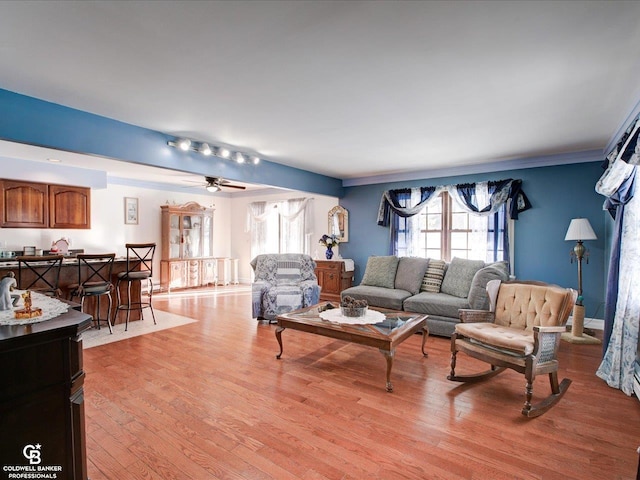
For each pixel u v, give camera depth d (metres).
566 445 2.05
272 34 1.89
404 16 1.72
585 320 4.58
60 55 2.12
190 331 4.43
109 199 6.68
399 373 3.13
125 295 4.82
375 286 5.21
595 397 2.68
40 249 5.54
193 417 2.35
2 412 1.38
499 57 2.14
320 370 3.18
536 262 4.91
